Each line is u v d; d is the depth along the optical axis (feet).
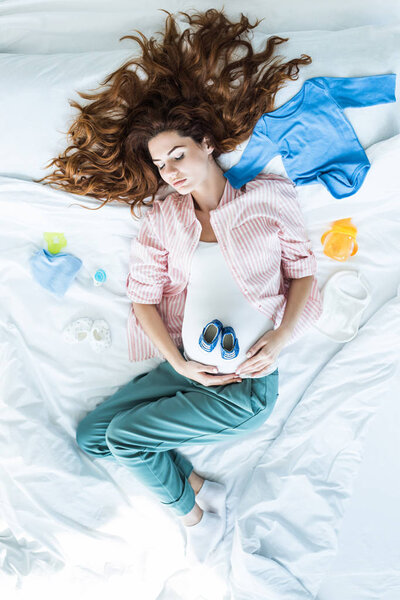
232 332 4.84
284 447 5.63
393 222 5.89
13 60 5.22
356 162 5.38
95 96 5.11
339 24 5.45
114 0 5.55
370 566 5.48
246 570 5.20
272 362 4.99
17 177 5.59
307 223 5.87
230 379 5.04
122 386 5.77
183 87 4.95
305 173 5.49
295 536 5.36
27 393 5.55
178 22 5.24
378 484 5.66
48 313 5.78
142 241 5.37
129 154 5.18
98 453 5.49
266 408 5.17
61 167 5.44
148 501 5.55
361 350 5.74
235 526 5.41
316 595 5.40
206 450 5.70
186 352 5.15
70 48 5.53
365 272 5.87
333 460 5.57
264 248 5.07
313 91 5.06
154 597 5.37
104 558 5.40
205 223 5.21
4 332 5.66
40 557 5.36
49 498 5.39
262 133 5.22
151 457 5.13
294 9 5.44
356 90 5.09
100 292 5.83
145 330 5.42
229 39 4.96
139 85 5.06
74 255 5.85
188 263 5.13
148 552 5.47
